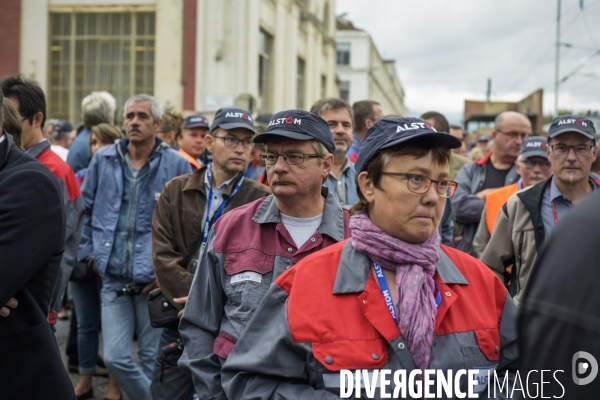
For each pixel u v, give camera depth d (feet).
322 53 90.53
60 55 54.80
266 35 64.18
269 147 9.30
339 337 6.46
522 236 12.49
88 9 54.08
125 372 14.49
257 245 8.98
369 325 6.49
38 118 12.68
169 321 12.22
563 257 4.10
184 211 12.72
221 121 12.60
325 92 93.15
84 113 22.98
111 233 14.97
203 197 12.79
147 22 54.03
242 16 53.26
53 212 8.60
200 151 21.72
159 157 15.49
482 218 15.05
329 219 9.32
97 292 17.15
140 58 54.24
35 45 54.24
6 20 54.34
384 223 6.76
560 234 4.21
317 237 9.12
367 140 6.91
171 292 12.31
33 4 54.13
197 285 9.10
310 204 9.37
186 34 52.95
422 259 6.59
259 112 56.29
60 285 12.58
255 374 6.93
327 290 6.68
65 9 54.24
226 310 8.85
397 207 6.61
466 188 18.58
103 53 54.54
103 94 23.18
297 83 77.82
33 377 8.38
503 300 7.08
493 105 94.27
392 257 6.61
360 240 6.76
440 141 6.65
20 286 8.16
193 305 9.02
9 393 8.23
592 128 12.30
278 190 9.11
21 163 8.75
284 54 68.85
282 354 6.72
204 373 8.38
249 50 55.36
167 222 12.73
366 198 6.96
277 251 8.98
